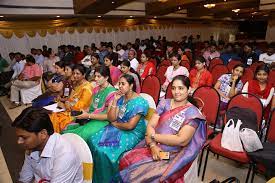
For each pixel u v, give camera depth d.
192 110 1.98
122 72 4.05
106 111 2.87
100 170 2.27
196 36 16.59
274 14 14.91
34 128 1.23
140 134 2.45
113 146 2.29
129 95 2.48
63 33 9.96
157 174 1.83
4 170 2.88
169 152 1.95
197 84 4.12
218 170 2.75
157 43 11.28
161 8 10.46
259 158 2.06
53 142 1.32
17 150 3.37
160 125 2.05
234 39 20.59
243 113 2.38
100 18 10.92
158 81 3.76
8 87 6.75
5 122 4.53
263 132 2.69
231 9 11.96
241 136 2.22
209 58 7.61
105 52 7.38
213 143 2.46
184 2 9.47
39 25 9.14
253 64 5.26
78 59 7.89
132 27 12.68
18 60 6.62
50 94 3.63
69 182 1.36
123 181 1.91
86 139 2.42
